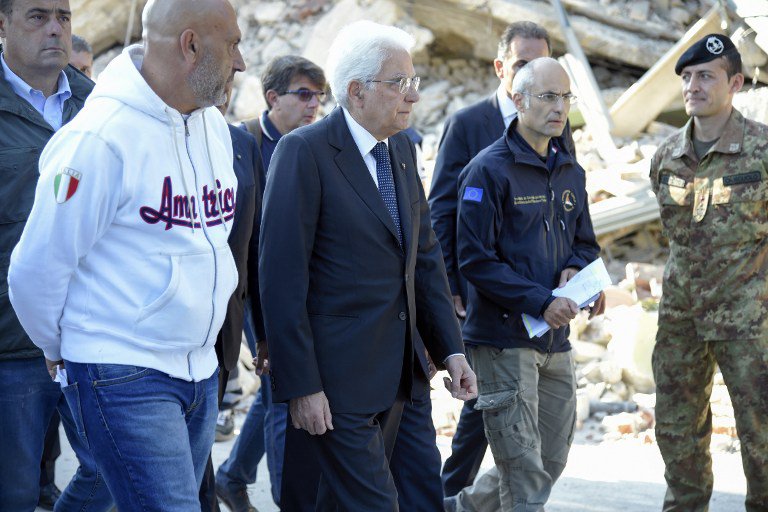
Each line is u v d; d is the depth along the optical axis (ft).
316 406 10.81
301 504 11.68
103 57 37.52
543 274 13.85
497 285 13.42
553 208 14.07
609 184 28.12
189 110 9.64
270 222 10.91
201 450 10.34
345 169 11.10
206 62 9.30
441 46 35.35
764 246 13.73
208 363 10.07
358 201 11.05
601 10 32.50
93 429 9.29
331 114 11.38
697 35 29.45
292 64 15.94
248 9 36.94
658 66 29.60
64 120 12.91
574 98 13.80
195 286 9.58
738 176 13.62
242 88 34.55
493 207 13.62
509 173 13.71
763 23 27.61
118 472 9.27
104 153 9.00
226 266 9.99
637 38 32.48
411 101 11.19
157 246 9.37
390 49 11.06
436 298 12.03
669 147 14.23
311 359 10.85
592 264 13.62
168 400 9.47
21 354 12.07
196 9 9.21
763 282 13.70
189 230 9.57
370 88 11.04
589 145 29.96
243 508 16.05
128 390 9.21
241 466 15.89
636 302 24.75
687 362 14.34
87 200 8.96
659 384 14.58
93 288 9.26
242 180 12.47
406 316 11.35
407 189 11.60
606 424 20.54
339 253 11.02
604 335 23.54
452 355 11.89
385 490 11.03
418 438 11.80
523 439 13.60
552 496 16.76
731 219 13.69
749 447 13.84
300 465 11.63
